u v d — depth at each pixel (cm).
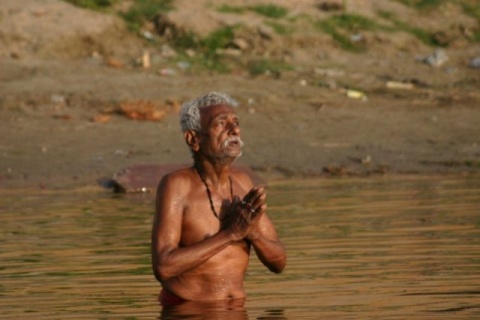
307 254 1914
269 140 3644
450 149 3584
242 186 1495
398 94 4200
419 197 2706
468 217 2314
